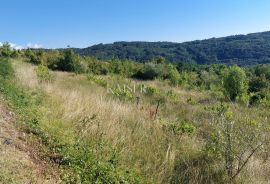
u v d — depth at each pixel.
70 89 16.55
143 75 41.03
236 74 23.38
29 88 14.97
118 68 41.91
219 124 9.26
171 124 11.02
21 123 9.01
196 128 12.37
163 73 40.69
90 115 10.59
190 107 17.88
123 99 16.41
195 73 43.47
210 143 8.95
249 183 7.41
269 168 8.23
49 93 14.08
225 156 7.90
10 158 6.35
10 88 13.30
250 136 9.11
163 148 9.04
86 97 13.38
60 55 41.94
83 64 38.88
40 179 5.98
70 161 7.08
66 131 8.95
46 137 8.26
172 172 7.80
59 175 6.48
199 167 7.99
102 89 19.88
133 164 7.90
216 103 19.78
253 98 22.23
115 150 8.07
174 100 20.16
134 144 8.89
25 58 49.03
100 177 6.64
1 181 5.34
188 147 9.34
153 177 7.51
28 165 6.37
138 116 11.56
